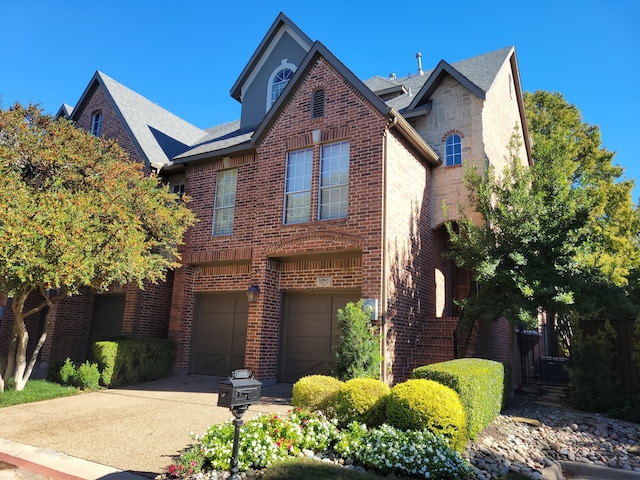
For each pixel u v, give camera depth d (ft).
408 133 38.19
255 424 19.63
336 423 20.99
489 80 46.44
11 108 33.45
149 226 37.37
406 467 16.96
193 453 17.26
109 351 37.14
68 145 34.27
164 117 62.85
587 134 86.58
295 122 40.88
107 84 56.90
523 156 58.90
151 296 47.06
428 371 23.21
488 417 25.77
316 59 40.88
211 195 46.88
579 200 35.45
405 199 38.58
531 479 17.22
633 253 69.92
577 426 27.66
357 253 37.09
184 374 44.62
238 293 44.60
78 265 28.66
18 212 27.32
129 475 17.37
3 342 54.39
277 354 40.01
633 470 20.83
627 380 33.60
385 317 33.01
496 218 35.17
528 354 49.47
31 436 22.86
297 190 39.86
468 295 44.45
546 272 32.12
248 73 57.41
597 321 36.45
